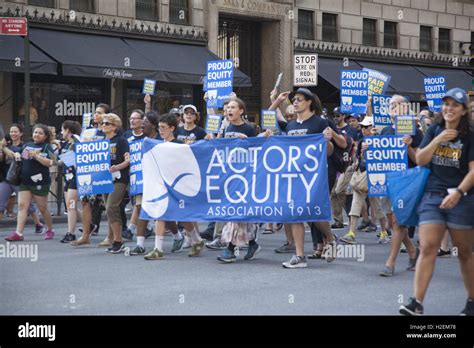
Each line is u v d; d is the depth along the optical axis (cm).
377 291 725
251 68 2456
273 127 991
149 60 1984
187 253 984
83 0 1989
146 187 938
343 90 1184
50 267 862
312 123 881
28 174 1109
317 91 2488
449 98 562
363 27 2658
